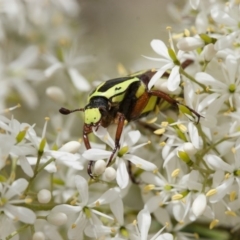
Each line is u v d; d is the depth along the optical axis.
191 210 0.18
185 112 0.18
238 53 0.19
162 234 0.19
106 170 0.18
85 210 0.18
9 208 0.18
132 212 0.20
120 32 0.24
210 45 0.19
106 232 0.18
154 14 0.24
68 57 0.22
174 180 0.19
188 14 0.21
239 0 0.19
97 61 0.23
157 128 0.20
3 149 0.18
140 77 0.19
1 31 0.22
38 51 0.22
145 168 0.18
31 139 0.18
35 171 0.18
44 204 0.18
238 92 0.19
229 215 0.19
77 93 0.21
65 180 0.20
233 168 0.18
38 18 0.22
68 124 0.21
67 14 0.23
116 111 0.19
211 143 0.19
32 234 0.18
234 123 0.18
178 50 0.19
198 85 0.19
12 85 0.22
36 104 0.22
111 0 0.24
